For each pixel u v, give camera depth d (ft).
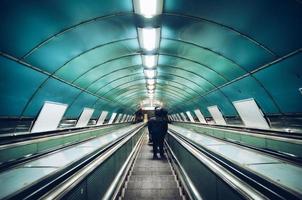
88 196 11.22
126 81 39.32
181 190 20.30
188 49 21.89
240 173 9.12
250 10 12.64
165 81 42.47
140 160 35.01
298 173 9.24
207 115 45.44
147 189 20.98
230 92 26.53
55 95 23.20
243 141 26.99
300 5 10.54
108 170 16.76
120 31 17.95
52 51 16.65
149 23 16.03
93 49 19.95
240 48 17.24
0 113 16.96
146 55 24.26
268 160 12.02
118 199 18.45
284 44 13.67
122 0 13.42
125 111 84.02
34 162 12.86
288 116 18.58
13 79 15.84
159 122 34.37
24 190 7.85
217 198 10.74
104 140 25.04
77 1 12.59
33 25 13.02
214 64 23.07
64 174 9.66
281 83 16.79
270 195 6.98
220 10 13.75
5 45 13.06
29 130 21.84
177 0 13.56
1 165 11.39
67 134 30.14
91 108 38.99
